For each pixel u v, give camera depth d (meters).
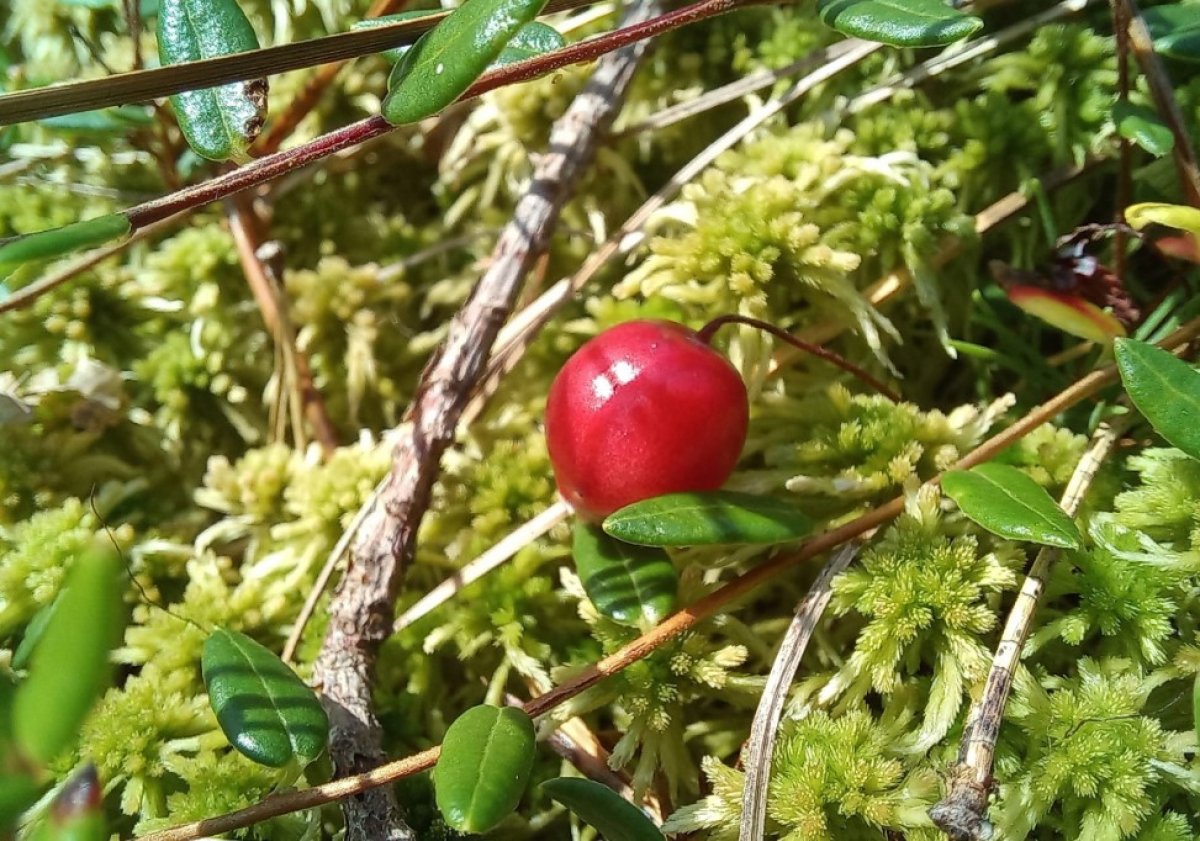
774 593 0.07
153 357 0.09
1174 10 0.07
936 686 0.06
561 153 0.08
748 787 0.06
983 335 0.08
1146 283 0.08
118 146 0.09
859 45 0.08
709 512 0.06
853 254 0.07
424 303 0.09
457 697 0.07
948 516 0.06
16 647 0.07
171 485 0.09
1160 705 0.06
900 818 0.05
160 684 0.07
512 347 0.08
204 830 0.05
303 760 0.05
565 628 0.07
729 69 0.09
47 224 0.09
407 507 0.07
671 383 0.06
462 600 0.07
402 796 0.06
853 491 0.07
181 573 0.08
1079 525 0.06
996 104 0.08
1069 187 0.08
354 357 0.09
